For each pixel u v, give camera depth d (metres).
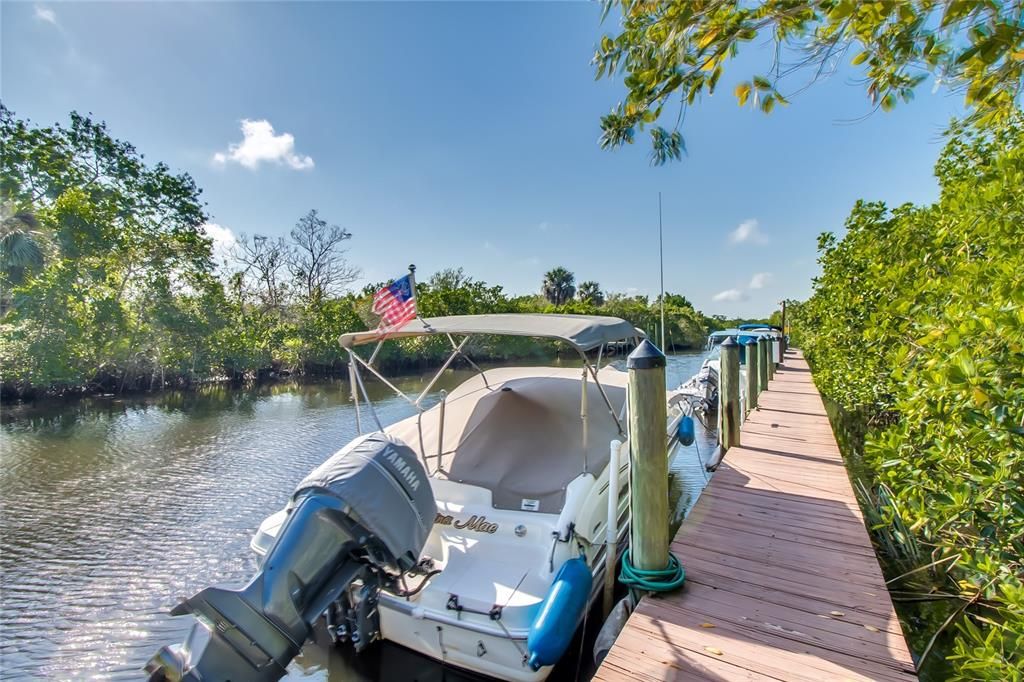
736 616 2.61
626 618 3.00
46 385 14.37
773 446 5.77
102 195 19.77
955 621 3.44
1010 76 1.90
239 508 6.55
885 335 4.38
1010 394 2.20
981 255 4.15
